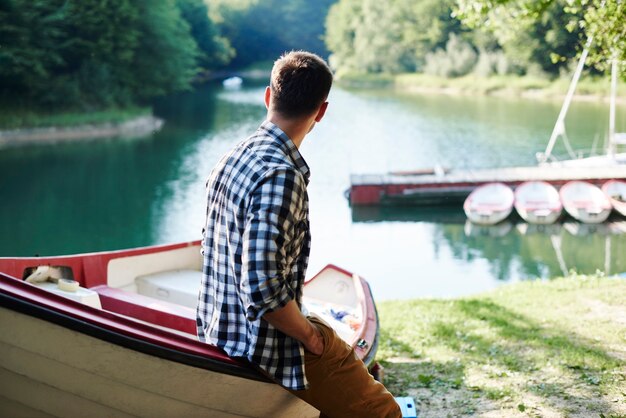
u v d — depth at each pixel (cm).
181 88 5181
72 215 1888
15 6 3772
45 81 3862
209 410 305
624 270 1327
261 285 245
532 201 1827
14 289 283
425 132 3334
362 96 5341
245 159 261
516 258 1433
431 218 1830
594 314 670
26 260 448
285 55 273
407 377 519
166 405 302
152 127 3728
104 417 304
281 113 266
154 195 2117
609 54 828
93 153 2925
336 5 8681
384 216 1848
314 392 285
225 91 5788
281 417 320
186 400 300
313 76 264
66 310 281
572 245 1542
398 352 593
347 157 2697
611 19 804
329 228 1708
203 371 289
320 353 273
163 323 429
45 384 295
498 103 4847
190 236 1664
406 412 398
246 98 5188
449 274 1310
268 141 263
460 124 3634
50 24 4003
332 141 3056
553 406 439
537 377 494
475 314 716
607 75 874
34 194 2153
